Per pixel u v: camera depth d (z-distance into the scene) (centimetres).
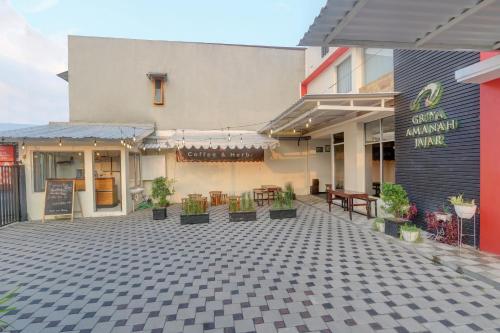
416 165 859
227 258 652
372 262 609
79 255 695
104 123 1567
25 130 1280
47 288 509
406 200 802
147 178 1580
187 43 1680
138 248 744
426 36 433
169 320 399
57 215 1181
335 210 1249
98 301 457
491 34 438
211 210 1344
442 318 393
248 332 368
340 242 761
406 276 534
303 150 1795
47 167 1261
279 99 1780
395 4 345
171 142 1438
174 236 862
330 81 1464
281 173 1767
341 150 1445
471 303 433
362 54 1195
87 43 1591
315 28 401
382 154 1082
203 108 1692
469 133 679
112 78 1608
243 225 996
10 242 824
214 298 461
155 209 1145
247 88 1744
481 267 548
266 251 697
